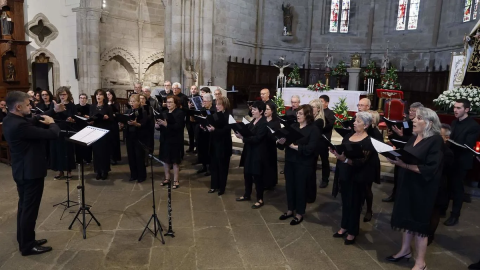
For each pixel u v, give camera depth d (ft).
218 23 47.55
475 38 24.45
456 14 45.70
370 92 40.40
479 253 13.00
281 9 56.08
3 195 18.34
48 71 51.19
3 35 43.55
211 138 18.69
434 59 49.26
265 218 15.92
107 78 53.57
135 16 55.72
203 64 43.86
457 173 15.38
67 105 21.29
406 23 52.80
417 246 11.18
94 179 21.26
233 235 14.14
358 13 56.18
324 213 16.63
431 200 10.52
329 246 13.37
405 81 52.16
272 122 16.72
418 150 10.72
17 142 11.53
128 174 22.47
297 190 15.05
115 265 11.71
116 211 16.33
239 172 23.48
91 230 14.28
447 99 21.85
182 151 25.04
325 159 20.04
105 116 21.58
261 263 12.07
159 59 59.88
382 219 16.06
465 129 15.48
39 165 11.98
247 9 52.19
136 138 20.40
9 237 13.69
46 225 14.67
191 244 13.29
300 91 37.01
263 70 55.36
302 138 14.58
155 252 12.62
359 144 12.34
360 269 11.78
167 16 44.09
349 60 56.80
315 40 57.93
